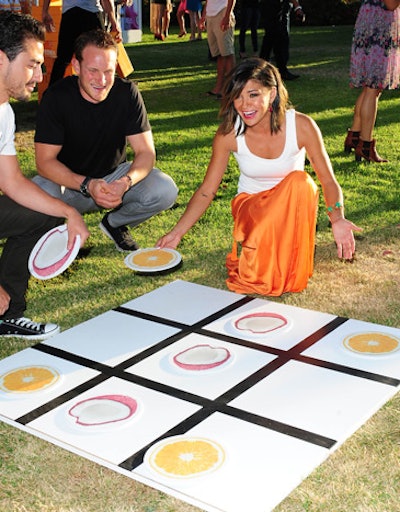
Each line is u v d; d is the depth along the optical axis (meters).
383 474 2.45
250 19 12.30
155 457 2.50
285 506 2.31
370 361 3.10
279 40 9.64
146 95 9.05
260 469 2.44
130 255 4.00
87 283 4.01
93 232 4.71
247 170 3.89
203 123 7.54
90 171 4.29
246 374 3.03
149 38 15.53
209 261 4.23
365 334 3.31
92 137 4.16
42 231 3.44
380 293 3.78
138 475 2.43
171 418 2.75
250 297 3.78
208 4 8.51
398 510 2.28
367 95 5.85
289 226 3.67
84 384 3.00
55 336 3.42
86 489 2.42
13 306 3.49
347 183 5.48
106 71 3.90
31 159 6.27
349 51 12.52
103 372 3.09
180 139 6.91
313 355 3.17
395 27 5.66
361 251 4.31
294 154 3.83
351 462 2.51
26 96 3.15
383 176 5.65
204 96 8.92
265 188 3.93
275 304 3.66
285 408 2.79
